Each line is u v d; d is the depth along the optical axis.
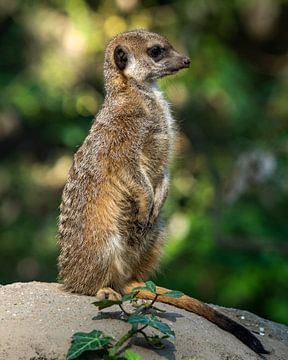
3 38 17.28
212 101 16.12
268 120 15.87
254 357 7.02
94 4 17.03
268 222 14.44
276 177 14.23
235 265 13.92
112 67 8.01
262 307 13.73
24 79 16.53
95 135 7.66
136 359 6.23
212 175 14.91
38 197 17.58
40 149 18.06
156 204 7.83
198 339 6.84
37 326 6.76
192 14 16.92
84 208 7.53
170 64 8.15
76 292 7.61
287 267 13.73
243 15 18.41
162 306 7.25
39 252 16.55
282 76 17.14
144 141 7.75
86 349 6.31
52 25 17.08
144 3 16.88
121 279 7.63
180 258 14.39
